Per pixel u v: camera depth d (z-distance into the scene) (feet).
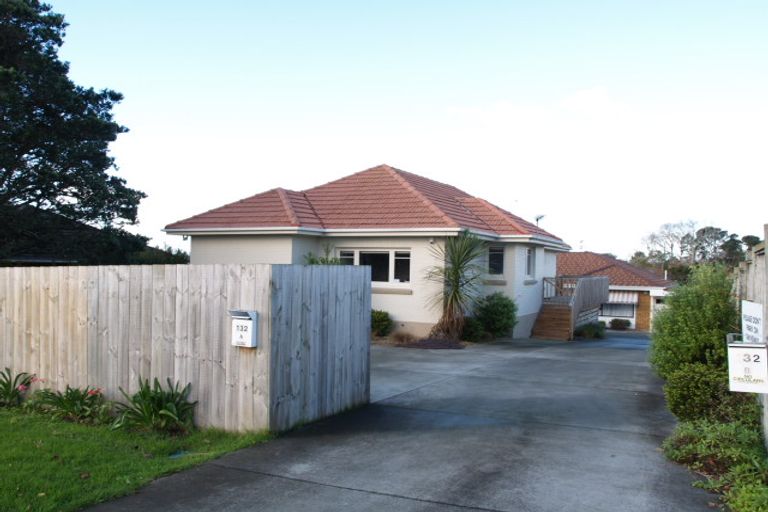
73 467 19.40
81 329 27.78
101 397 26.76
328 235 62.49
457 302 57.77
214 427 23.94
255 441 22.27
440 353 50.11
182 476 19.08
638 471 19.61
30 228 60.95
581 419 26.63
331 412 26.68
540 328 75.46
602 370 41.19
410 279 60.29
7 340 30.78
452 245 57.93
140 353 25.77
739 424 21.86
